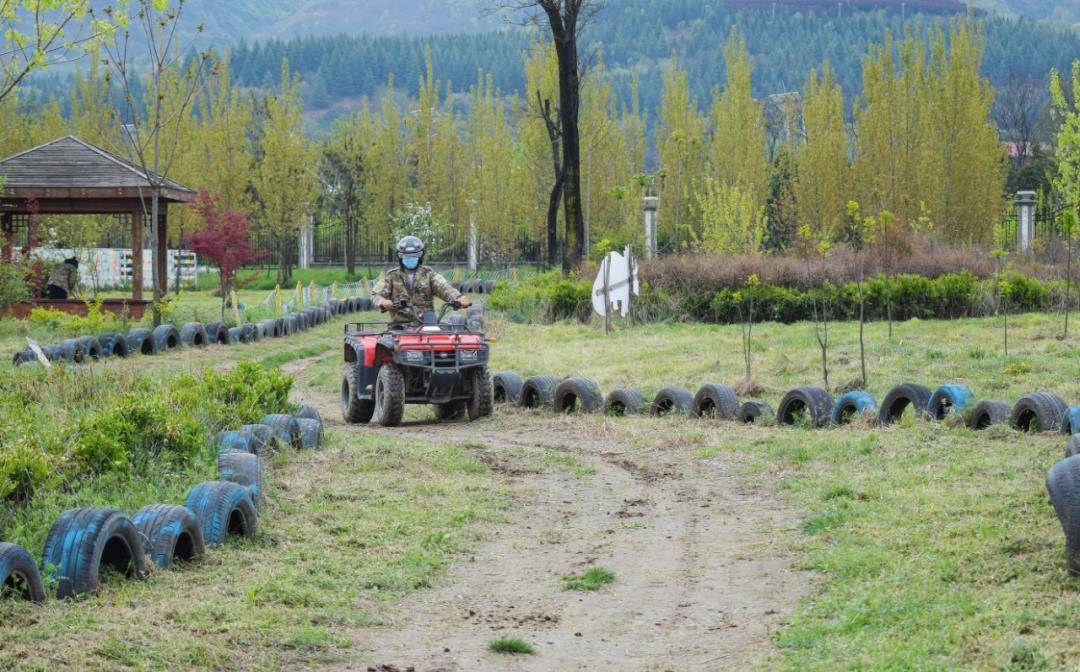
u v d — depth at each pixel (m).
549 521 9.77
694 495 10.71
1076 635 5.73
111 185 29.25
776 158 67.50
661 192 52.19
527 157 54.91
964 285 27.48
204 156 57.59
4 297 28.06
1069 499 6.65
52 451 9.10
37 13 21.97
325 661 6.13
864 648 5.91
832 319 27.50
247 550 8.08
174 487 9.08
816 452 11.72
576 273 32.31
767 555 8.38
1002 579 6.80
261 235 61.78
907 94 47.34
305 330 31.11
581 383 16.09
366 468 11.32
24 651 5.62
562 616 7.16
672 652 6.43
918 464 10.74
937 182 45.16
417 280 16.33
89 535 6.73
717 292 28.22
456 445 13.39
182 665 5.75
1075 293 27.83
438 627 6.88
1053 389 14.77
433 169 63.28
